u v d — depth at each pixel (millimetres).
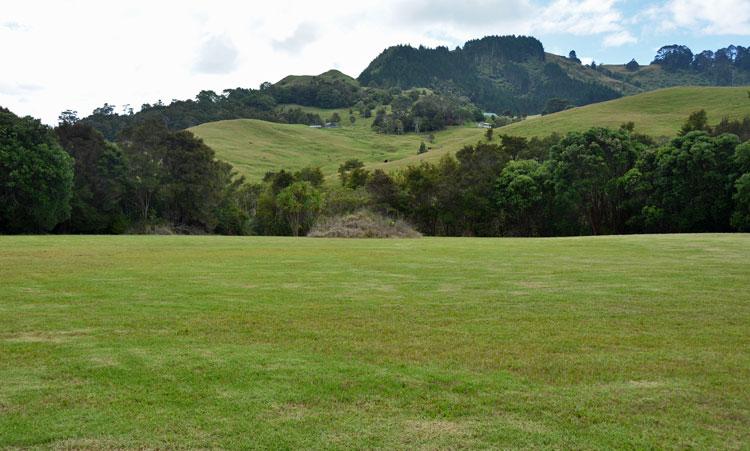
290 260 20953
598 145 54000
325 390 6691
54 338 9055
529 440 5430
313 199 58844
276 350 8391
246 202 74875
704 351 8398
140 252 24250
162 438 5438
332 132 162875
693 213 49188
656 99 111438
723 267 18031
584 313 11125
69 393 6566
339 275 16734
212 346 8602
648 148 54719
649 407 6223
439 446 5301
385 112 191000
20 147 44438
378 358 7984
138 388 6730
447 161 65750
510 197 58188
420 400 6414
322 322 10297
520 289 14070
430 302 12336
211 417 5918
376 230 41719
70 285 14500
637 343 8844
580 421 5863
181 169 61156
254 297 12898
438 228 63656
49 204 45656
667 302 12203
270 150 128125
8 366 7559
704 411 6121
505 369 7527
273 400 6379
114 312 11078
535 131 104688
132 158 58625
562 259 20984
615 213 56000
